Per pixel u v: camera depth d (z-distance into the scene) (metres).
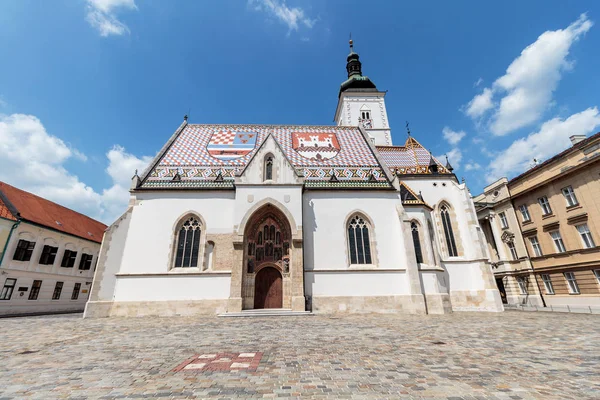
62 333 15.18
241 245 25.00
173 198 27.00
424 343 11.72
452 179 33.72
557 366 8.38
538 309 32.06
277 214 27.31
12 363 8.97
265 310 23.95
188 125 36.09
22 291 34.03
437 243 31.09
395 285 25.41
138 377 7.45
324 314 23.52
